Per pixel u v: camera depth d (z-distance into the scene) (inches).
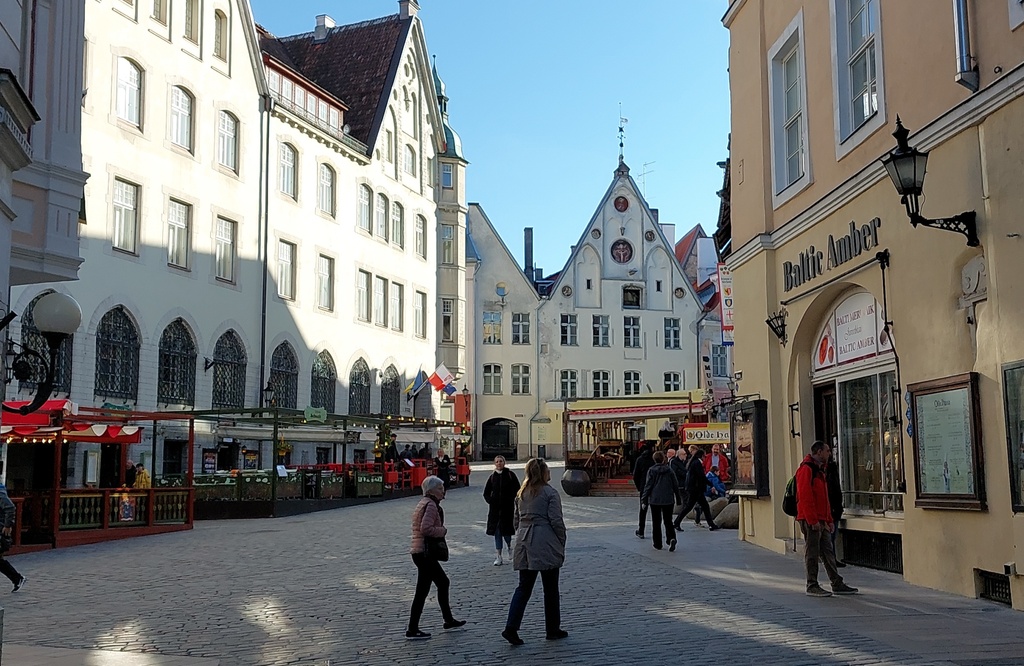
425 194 2158.0
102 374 1255.5
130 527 914.1
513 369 2615.7
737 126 757.3
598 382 2657.5
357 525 980.6
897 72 516.7
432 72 2282.2
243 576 599.2
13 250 443.5
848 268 568.7
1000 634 370.6
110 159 1290.6
